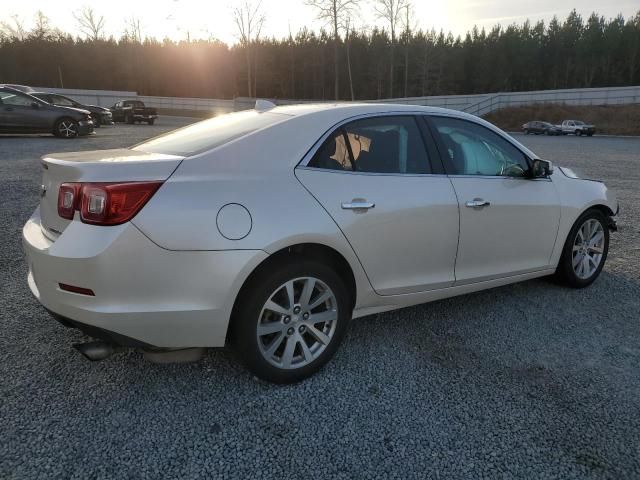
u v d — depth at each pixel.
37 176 9.15
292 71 78.31
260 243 2.54
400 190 3.10
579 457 2.34
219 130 3.04
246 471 2.20
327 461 2.28
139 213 2.36
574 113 44.41
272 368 2.76
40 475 2.12
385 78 75.19
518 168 3.83
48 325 3.46
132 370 2.96
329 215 2.78
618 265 5.18
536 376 3.02
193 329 2.50
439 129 3.48
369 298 3.11
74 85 74.56
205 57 78.62
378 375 2.99
